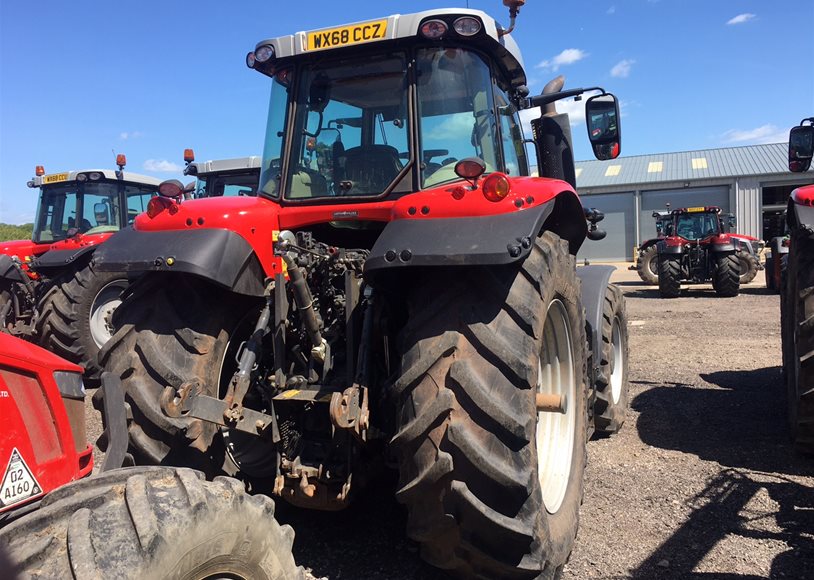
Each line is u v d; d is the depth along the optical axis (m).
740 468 3.80
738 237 15.91
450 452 2.18
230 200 3.04
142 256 2.72
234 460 3.05
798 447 3.88
